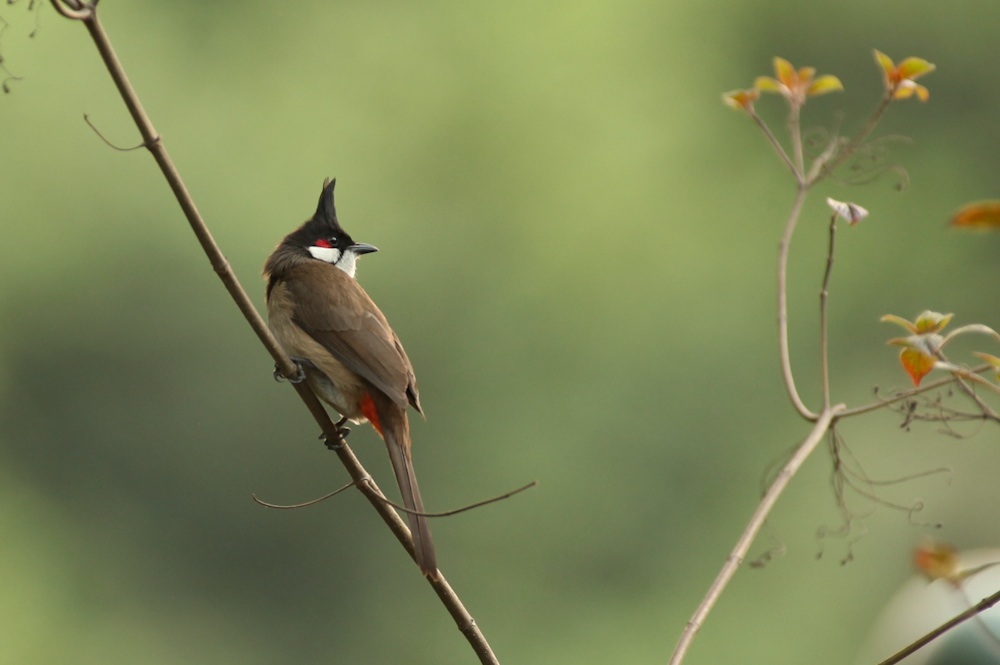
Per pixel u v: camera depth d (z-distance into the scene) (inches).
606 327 621.0
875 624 601.6
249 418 608.4
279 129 611.8
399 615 626.5
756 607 603.2
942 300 667.4
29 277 592.7
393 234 609.3
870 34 689.6
